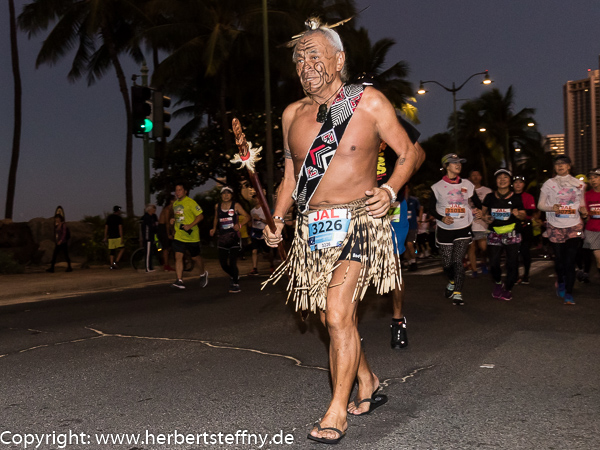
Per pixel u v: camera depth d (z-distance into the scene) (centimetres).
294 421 362
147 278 1323
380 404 387
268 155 1948
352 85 331
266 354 539
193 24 2716
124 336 638
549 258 1642
